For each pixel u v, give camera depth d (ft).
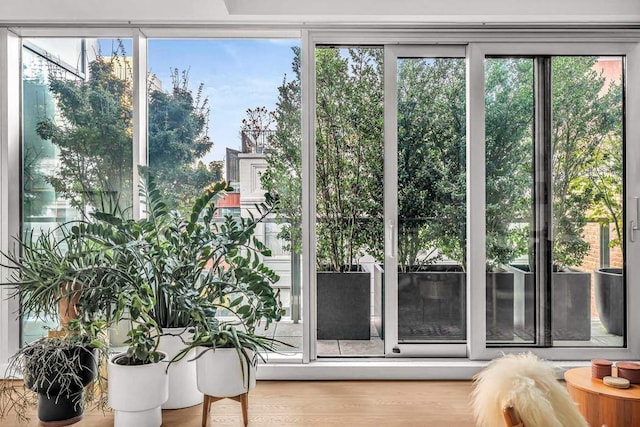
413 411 8.55
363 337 10.67
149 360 7.78
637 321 10.34
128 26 10.00
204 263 8.80
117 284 8.02
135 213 10.21
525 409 4.33
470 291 10.35
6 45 10.01
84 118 10.40
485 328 10.39
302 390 9.57
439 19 9.71
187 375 8.81
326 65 10.54
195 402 8.91
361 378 10.10
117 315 7.53
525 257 10.47
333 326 10.66
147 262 8.84
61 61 10.37
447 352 10.52
